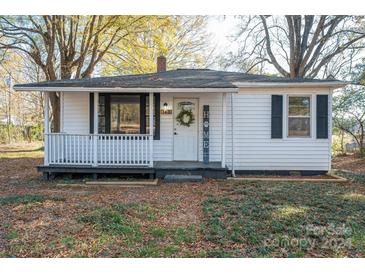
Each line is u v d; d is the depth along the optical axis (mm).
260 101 10133
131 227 4898
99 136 9531
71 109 10344
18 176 10141
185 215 5609
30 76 27031
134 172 9219
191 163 10031
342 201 6520
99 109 10227
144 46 18281
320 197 6855
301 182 8898
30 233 4621
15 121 28297
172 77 10766
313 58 17281
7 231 4703
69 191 7695
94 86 8922
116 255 4008
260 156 10195
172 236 4602
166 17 17328
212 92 9523
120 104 10219
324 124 10039
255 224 5039
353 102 16453
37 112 28328
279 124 10109
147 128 10266
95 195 7176
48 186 8391
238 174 10227
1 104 27062
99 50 18172
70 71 17141
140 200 6660
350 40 16438
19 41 16906
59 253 4023
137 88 8875
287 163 10156
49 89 8922
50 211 5715
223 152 9398
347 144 17906
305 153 10109
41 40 18328
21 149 20562
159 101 10352
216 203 6375
